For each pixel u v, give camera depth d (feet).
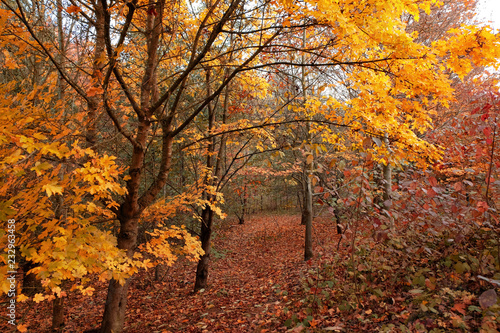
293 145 22.35
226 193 48.49
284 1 7.50
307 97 16.49
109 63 8.18
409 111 10.55
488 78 20.76
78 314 19.45
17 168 5.36
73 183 6.75
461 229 9.31
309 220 26.30
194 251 12.32
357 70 10.96
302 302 13.99
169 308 19.57
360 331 9.67
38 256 6.27
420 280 9.50
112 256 7.88
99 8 7.82
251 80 18.31
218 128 19.52
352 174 9.95
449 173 14.10
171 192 32.40
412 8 7.80
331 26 7.73
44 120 7.89
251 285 22.27
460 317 7.97
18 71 14.26
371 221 10.46
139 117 11.19
